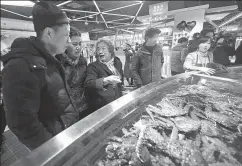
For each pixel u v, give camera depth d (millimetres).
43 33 827
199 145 668
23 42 816
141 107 1000
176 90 1314
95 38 8375
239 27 2355
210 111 941
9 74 703
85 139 617
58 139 573
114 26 7051
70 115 1018
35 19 811
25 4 3086
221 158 590
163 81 1438
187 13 3523
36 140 766
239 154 611
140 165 581
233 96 1143
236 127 778
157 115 915
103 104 1541
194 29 3484
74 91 1544
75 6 5473
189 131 755
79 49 1567
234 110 944
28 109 715
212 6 4613
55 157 496
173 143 679
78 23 7250
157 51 2283
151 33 2164
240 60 2383
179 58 3068
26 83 714
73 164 545
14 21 4777
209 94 1201
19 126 714
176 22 3748
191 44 2352
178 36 3791
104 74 1566
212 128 785
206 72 1714
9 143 1761
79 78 1578
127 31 6801
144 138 707
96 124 691
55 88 889
